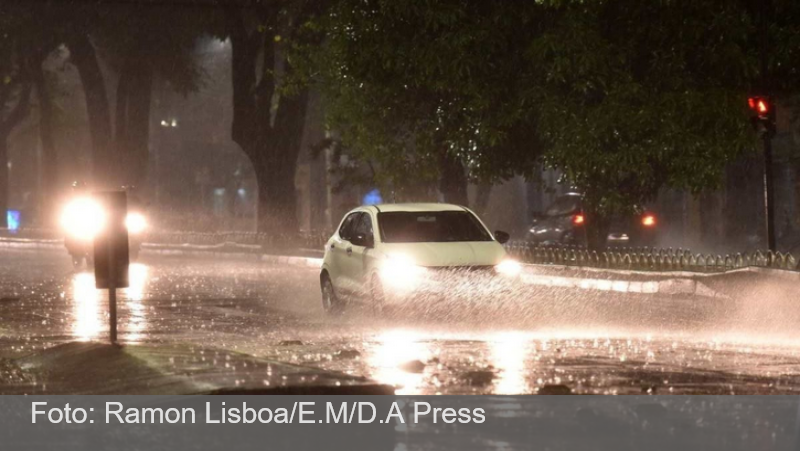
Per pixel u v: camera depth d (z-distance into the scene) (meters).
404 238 30.56
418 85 43.19
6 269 57.12
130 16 80.94
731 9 40.06
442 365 18.17
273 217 73.06
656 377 16.72
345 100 47.31
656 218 61.56
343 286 30.92
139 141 88.88
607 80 40.31
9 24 81.44
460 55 41.44
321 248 68.94
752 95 36.47
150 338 24.38
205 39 106.88
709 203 66.69
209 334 25.36
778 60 40.12
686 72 41.16
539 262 47.09
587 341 22.69
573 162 39.78
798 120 60.53
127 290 41.06
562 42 39.31
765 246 62.91
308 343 22.50
